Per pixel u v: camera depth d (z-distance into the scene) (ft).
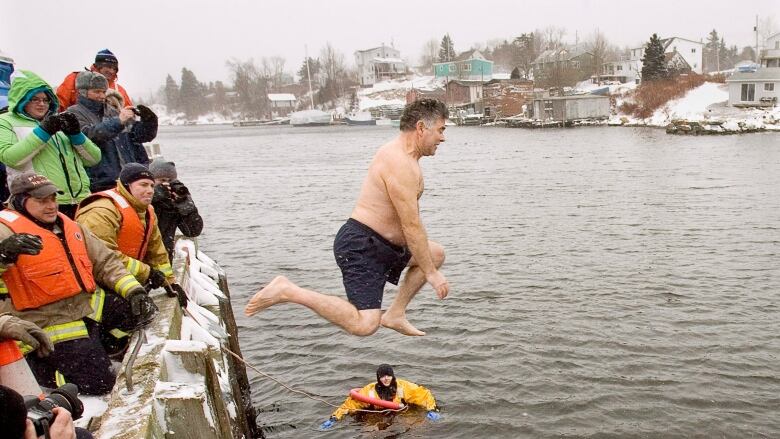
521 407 32.04
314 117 414.41
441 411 32.12
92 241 16.47
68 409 11.15
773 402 31.55
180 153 231.30
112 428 12.80
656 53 269.64
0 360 12.22
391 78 456.45
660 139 188.34
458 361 37.50
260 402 34.01
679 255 58.29
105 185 23.41
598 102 264.72
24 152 17.74
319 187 120.16
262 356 39.58
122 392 14.57
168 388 14.76
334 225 80.64
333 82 474.90
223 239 75.00
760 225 69.51
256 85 550.77
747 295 46.65
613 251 60.75
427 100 12.54
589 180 111.55
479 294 49.08
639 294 47.73
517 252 61.87
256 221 86.48
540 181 113.39
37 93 18.95
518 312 44.83
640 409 31.35
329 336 42.04
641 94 259.39
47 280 14.80
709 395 32.37
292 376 36.83
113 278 16.46
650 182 105.70
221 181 138.21
